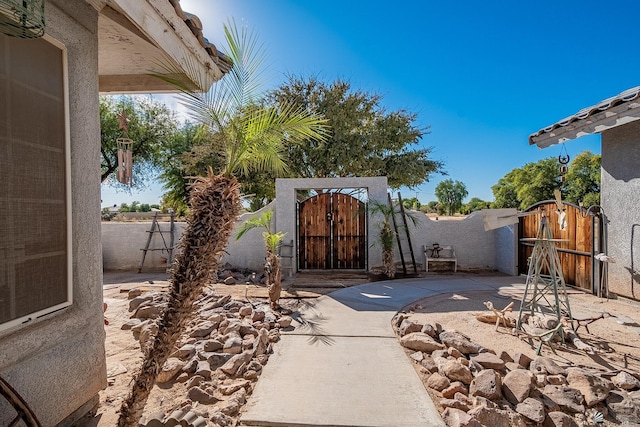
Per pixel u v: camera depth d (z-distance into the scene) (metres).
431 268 11.13
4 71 2.18
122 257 11.71
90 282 3.02
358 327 5.41
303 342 4.79
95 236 3.11
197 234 2.56
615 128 6.93
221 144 3.18
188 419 2.72
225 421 2.95
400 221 11.34
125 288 8.38
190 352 4.29
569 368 3.78
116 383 3.73
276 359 4.23
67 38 2.74
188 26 3.80
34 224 2.41
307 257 10.83
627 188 6.66
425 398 3.33
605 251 7.17
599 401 3.28
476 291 7.90
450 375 3.68
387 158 19.92
